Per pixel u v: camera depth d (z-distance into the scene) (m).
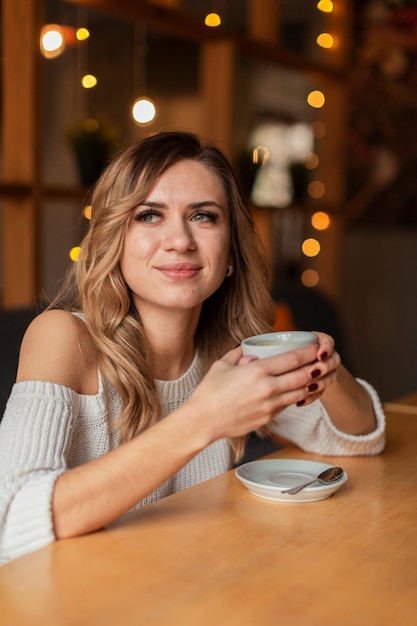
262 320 1.42
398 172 4.32
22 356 1.13
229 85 3.17
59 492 0.90
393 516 0.99
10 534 0.90
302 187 3.83
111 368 1.19
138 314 1.27
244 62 3.84
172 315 1.26
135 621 0.68
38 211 2.46
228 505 1.02
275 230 4.12
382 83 4.30
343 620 0.69
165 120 3.84
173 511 0.99
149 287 1.19
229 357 0.97
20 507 0.90
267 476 1.13
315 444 1.33
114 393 1.23
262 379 0.90
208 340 1.42
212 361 1.41
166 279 1.18
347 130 4.42
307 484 1.04
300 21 4.40
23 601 0.72
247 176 3.41
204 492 1.07
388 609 0.72
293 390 0.93
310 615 0.70
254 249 1.38
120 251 1.20
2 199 2.50
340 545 0.88
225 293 1.40
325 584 0.77
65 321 1.17
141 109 2.94
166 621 0.68
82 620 0.68
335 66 4.09
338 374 1.31
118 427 1.22
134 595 0.73
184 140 1.21
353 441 1.31
